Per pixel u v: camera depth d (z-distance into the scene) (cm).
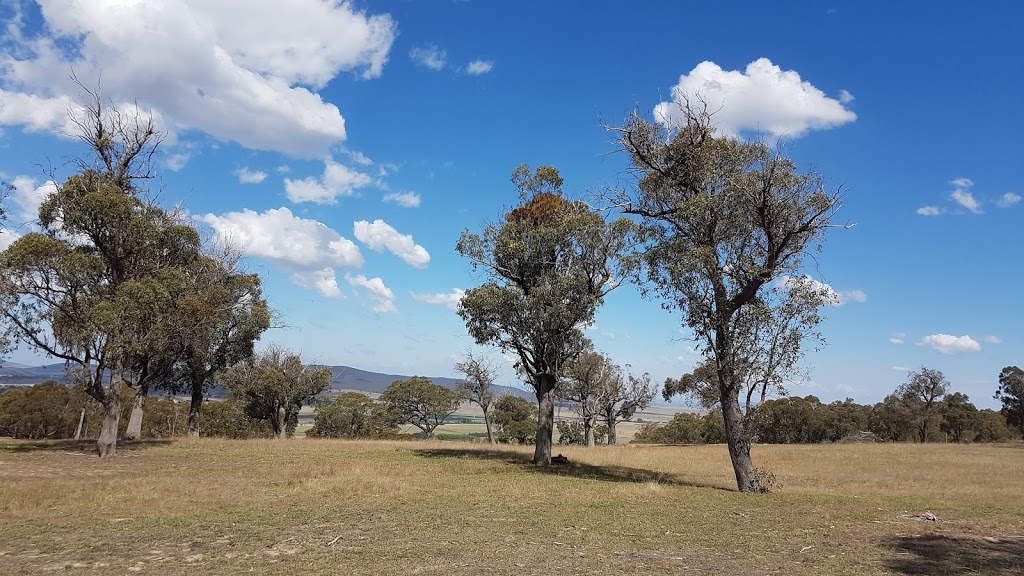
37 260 2362
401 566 856
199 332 2908
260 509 1310
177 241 2902
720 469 2833
